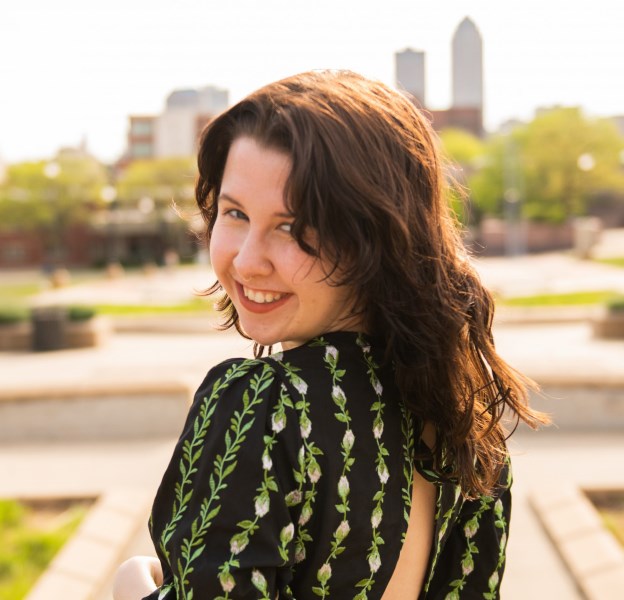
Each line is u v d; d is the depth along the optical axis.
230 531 0.80
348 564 0.86
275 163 0.86
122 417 7.00
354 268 0.86
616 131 51.69
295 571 0.86
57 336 13.97
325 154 0.85
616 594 3.43
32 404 6.95
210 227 1.05
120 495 4.95
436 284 0.91
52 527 4.61
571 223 51.72
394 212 0.86
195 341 14.55
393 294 0.90
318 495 0.84
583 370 6.95
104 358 12.88
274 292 0.90
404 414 0.94
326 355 0.90
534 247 51.75
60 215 52.16
